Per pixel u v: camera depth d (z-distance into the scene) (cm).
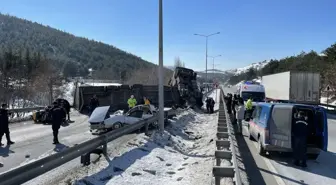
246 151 1292
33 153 1212
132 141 1350
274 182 866
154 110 1903
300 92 3050
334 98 4903
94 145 1020
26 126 2089
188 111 3008
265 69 13350
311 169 1021
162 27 1641
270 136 1142
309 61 8181
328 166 1068
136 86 3488
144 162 1028
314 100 3041
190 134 1928
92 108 2672
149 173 920
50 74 5678
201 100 3947
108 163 973
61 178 870
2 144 1406
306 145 1077
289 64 9862
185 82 3916
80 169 951
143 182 830
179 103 3634
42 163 742
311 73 3045
